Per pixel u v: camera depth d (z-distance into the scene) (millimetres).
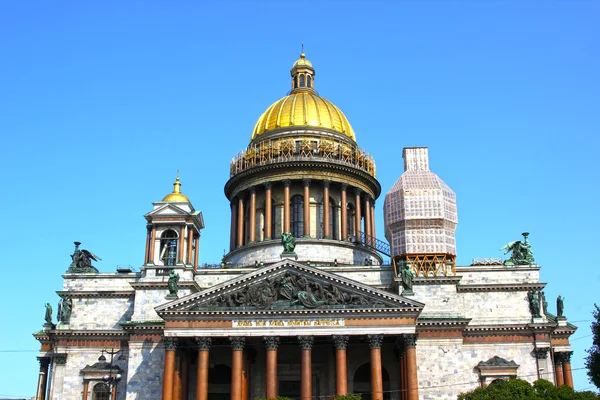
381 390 84375
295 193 118625
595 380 80938
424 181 110125
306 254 111500
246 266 110688
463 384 91875
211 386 99125
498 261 108062
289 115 124250
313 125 122812
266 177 118250
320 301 87812
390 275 102750
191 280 100750
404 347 87250
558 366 101438
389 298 87125
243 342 87062
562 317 103562
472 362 95812
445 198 109312
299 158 117000
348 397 76875
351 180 120000
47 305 106250
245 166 121938
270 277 89562
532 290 100500
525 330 97000
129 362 94750
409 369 84750
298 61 136000
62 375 99312
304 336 86312
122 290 103938
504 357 96062
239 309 87250
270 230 115062
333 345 92312
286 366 98500
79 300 103750
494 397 77000
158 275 101562
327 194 116938
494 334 97188
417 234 106188
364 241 120688
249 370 95375
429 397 91000
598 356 81000
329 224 115188
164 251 104938
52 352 103438
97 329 101125
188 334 87188
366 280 102688
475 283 101562
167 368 86688
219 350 97438
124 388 98000
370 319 86688
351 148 123875
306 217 114438
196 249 109250
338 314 86938
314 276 89125
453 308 95312
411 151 116125
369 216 123125
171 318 87875
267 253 113125
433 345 93125
